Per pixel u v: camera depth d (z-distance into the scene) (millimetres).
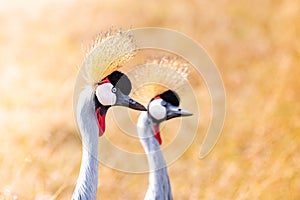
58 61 17906
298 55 16438
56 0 23547
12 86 15922
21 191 10125
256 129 12992
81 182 6824
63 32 20594
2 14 22766
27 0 24250
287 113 13375
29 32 20812
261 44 18594
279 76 15289
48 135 12766
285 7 21062
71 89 15453
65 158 11852
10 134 12672
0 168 10594
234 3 22312
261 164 11258
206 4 22359
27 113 14094
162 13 21734
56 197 10164
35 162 11164
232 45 19031
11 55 18766
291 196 10430
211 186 10992
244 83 15945
